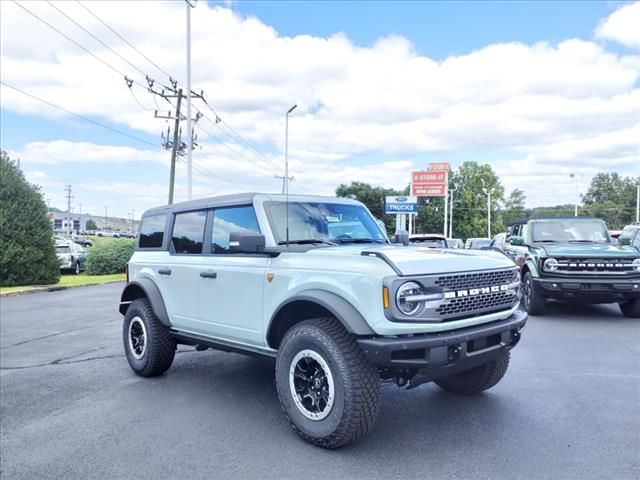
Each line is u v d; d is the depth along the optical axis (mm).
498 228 85938
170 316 5262
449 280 3498
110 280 21469
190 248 5145
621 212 91062
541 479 3078
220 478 3191
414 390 4898
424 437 3744
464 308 3566
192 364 6215
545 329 7891
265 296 4086
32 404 4770
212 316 4680
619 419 4051
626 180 98250
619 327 8055
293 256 3961
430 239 16484
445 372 3457
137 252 6023
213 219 4922
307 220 4582
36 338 8359
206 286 4738
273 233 4258
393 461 3359
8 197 18656
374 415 3410
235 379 5500
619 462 3287
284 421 4184
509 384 5035
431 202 78188
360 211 5203
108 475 3279
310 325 3684
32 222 18984
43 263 19094
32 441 3869
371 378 3410
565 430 3836
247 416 4316
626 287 8297
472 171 86375
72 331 9047
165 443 3770
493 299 3814
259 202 4414
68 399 4898
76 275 25359
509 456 3400
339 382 3400
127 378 5641
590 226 10258
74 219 127562
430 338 3299
